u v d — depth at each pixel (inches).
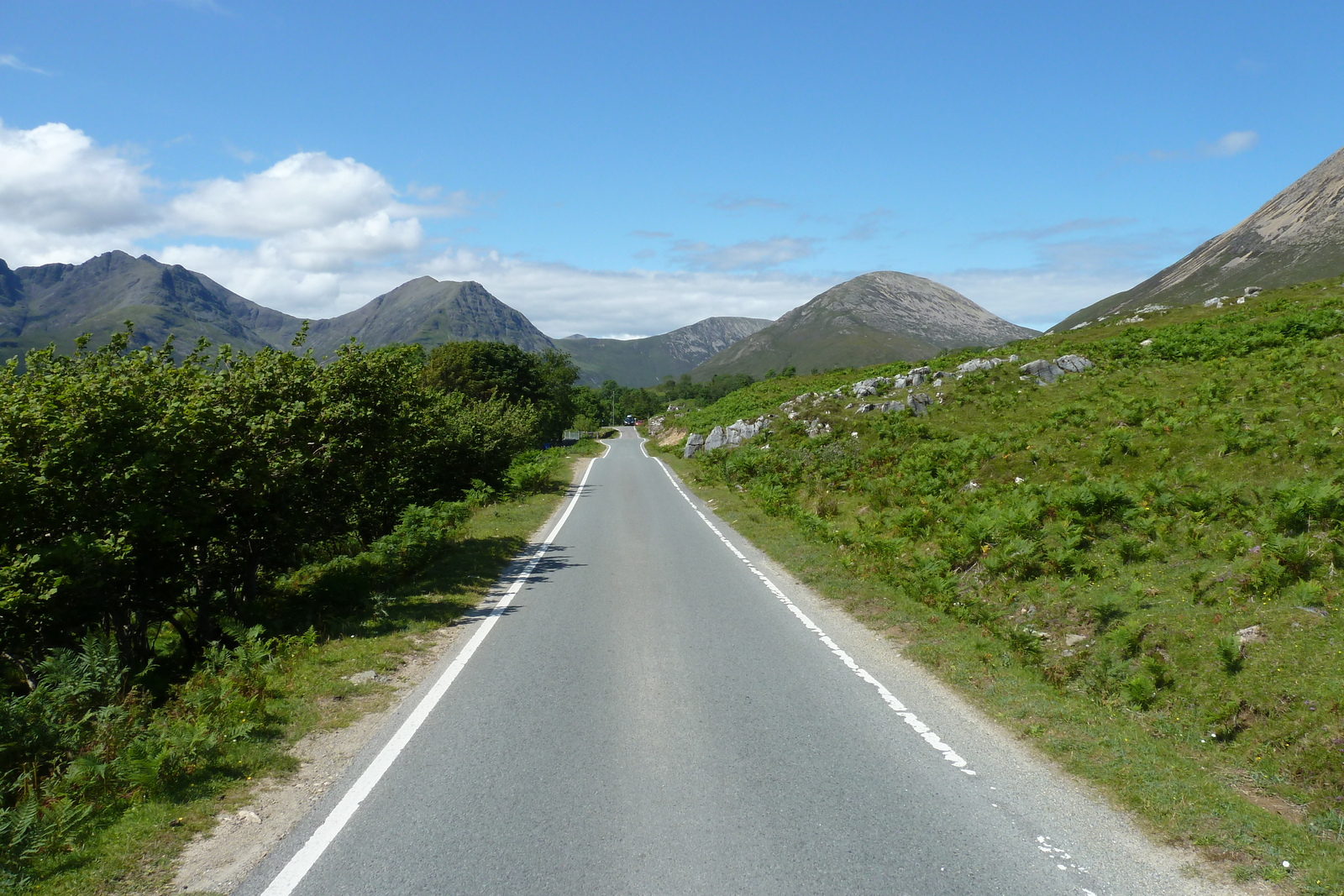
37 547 344.2
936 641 365.4
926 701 283.0
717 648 358.0
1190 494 494.9
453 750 238.2
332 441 484.7
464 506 941.8
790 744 240.4
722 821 188.4
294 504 492.7
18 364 395.2
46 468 350.0
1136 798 199.3
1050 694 287.3
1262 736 244.7
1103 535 493.0
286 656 343.3
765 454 1294.3
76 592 350.9
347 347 531.8
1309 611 302.4
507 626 407.8
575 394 5364.2
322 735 255.8
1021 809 195.5
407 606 453.7
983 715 268.5
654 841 178.9
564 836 181.8
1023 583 446.9
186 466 398.6
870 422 1320.1
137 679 359.6
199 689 296.2
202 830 188.2
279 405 478.3
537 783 212.5
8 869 167.5
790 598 474.9
